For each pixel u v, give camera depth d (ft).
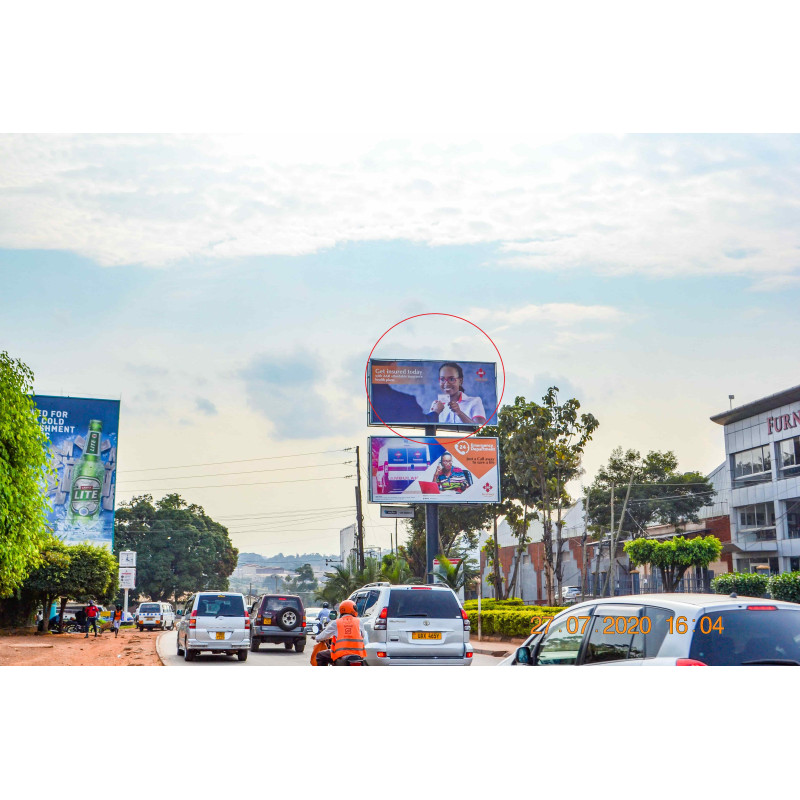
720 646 22.15
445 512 197.06
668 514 192.13
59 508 171.01
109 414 177.06
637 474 196.75
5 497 57.77
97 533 173.27
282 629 98.78
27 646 103.09
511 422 173.27
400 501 136.67
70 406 174.60
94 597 148.87
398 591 49.98
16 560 60.34
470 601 151.33
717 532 182.70
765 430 172.76
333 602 157.69
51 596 139.13
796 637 22.39
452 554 200.95
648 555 149.28
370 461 137.08
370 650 48.98
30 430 59.77
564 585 223.71
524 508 182.39
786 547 163.22
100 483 174.50
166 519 298.97
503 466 176.86
